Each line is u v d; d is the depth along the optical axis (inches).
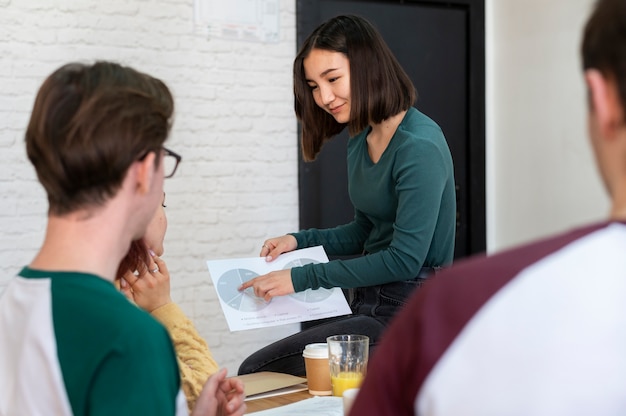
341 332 89.3
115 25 141.8
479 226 180.5
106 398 35.7
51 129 38.2
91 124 37.9
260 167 155.5
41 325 37.4
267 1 154.4
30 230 137.5
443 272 26.7
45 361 37.0
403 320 26.8
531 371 23.7
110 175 38.3
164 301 62.3
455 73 176.2
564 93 165.5
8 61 134.3
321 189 161.8
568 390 23.4
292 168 159.0
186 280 148.9
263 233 156.4
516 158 177.3
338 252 104.0
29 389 37.4
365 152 95.4
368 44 89.2
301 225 159.5
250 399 68.0
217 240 151.8
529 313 24.4
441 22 173.6
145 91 40.6
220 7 150.1
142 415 35.4
